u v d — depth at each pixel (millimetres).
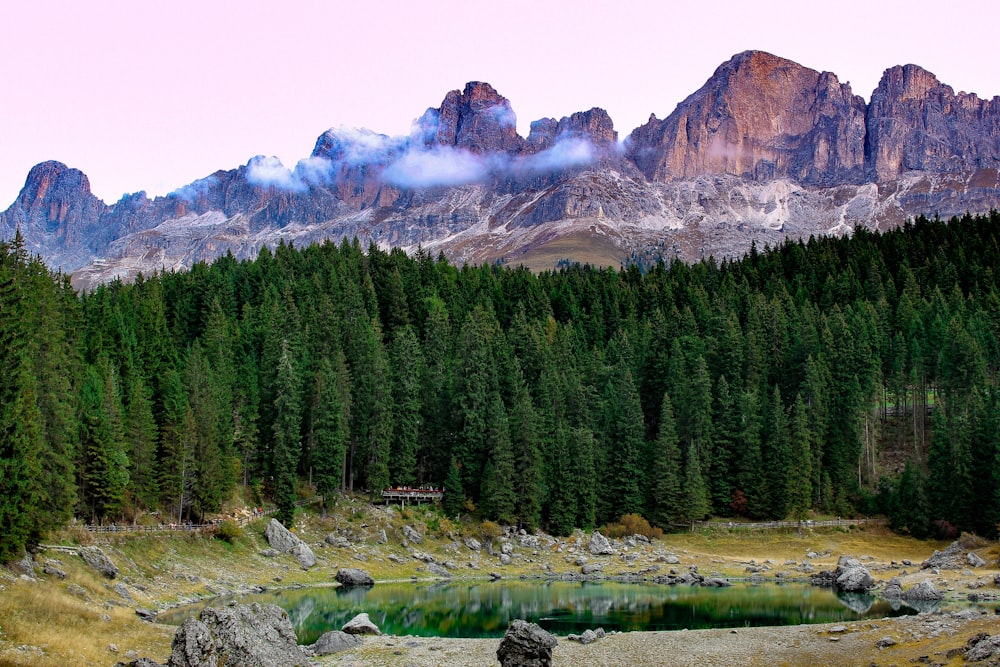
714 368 161625
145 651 53469
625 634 70000
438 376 145250
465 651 63469
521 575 114688
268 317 154000
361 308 165375
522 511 131375
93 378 99375
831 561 120312
